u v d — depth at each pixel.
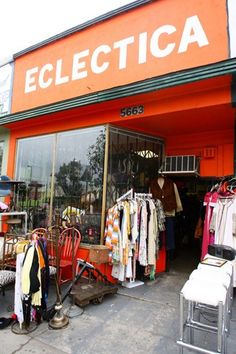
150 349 2.54
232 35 3.39
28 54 5.93
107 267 4.19
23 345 2.60
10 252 4.09
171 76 3.34
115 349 2.54
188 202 6.99
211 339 2.68
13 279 3.41
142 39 4.21
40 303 2.88
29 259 2.80
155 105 3.94
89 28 4.88
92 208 4.51
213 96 3.45
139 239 4.19
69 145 5.03
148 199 4.39
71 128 4.96
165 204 4.82
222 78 3.14
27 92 5.83
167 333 2.82
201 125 4.45
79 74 4.94
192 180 6.24
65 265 3.86
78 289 3.61
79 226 4.59
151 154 5.08
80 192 4.74
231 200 3.77
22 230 5.54
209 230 3.93
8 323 2.96
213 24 3.55
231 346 2.58
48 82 5.44
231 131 4.51
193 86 3.41
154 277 4.52
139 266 4.46
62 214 4.95
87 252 4.37
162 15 4.03
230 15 3.43
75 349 2.54
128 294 3.83
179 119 4.13
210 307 2.93
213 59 3.51
